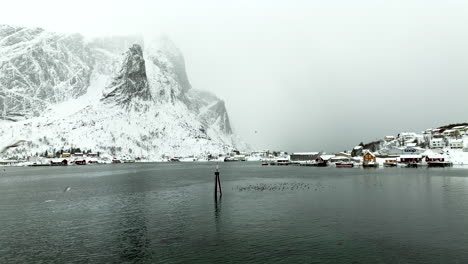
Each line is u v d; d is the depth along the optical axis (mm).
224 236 38500
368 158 188750
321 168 181875
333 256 31281
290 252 32656
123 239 38156
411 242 34781
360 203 57219
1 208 59625
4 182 116375
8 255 33344
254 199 65000
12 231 42656
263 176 126562
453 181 88375
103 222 46969
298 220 45469
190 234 39625
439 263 29016
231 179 114750
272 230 40625
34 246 36156
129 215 51469
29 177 141000
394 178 101688
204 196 70938
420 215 46656
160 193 77312
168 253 33062
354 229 40219
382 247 33469
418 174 114688
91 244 36531
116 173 157750
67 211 55812
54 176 143875
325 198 64000
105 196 73438
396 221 43562
